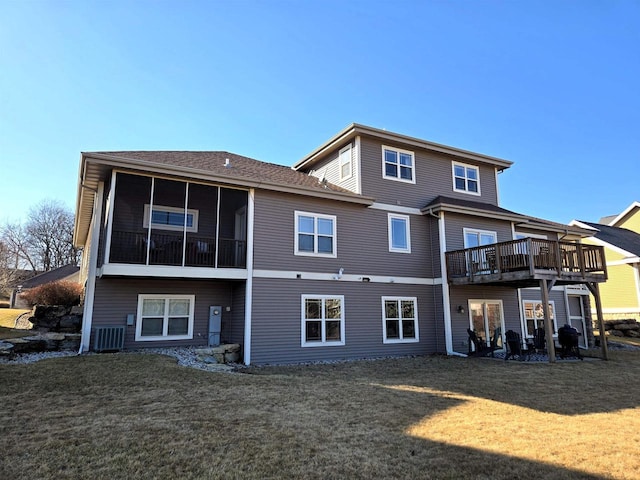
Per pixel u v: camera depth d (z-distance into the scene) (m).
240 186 11.98
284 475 3.92
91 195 12.97
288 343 11.98
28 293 17.00
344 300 13.19
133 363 8.82
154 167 10.54
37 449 4.44
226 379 8.25
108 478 3.80
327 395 7.20
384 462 4.25
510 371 10.34
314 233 13.07
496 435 5.13
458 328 14.49
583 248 13.55
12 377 7.36
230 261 12.32
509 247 12.86
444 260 14.62
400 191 15.05
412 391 7.72
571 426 5.59
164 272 10.64
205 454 4.39
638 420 5.94
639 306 22.64
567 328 13.60
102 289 10.92
